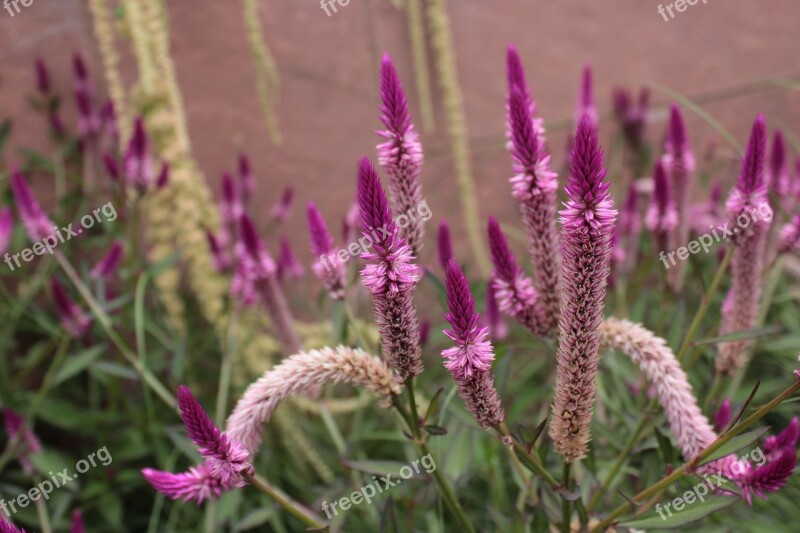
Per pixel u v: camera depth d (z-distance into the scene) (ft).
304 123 3.84
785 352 3.03
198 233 3.44
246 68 3.72
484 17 3.92
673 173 2.74
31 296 3.43
